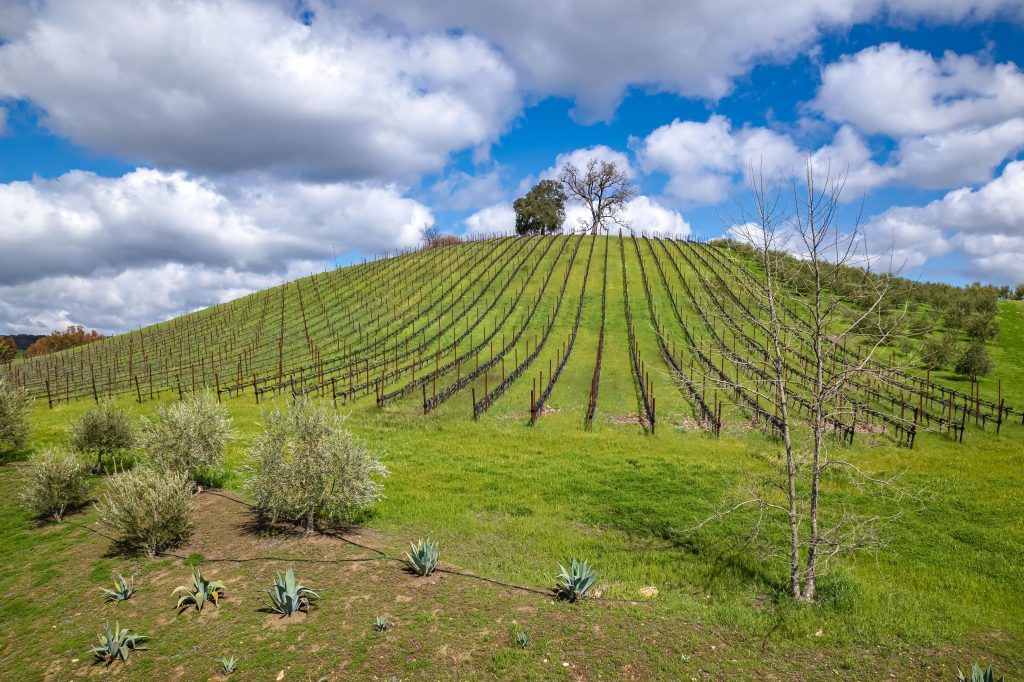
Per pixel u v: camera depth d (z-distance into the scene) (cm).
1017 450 2133
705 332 4259
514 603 1066
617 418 2731
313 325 5609
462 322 5025
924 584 1226
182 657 921
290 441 1462
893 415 2686
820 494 1725
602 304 5344
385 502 1712
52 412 3381
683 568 1313
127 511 1288
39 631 1035
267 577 1182
